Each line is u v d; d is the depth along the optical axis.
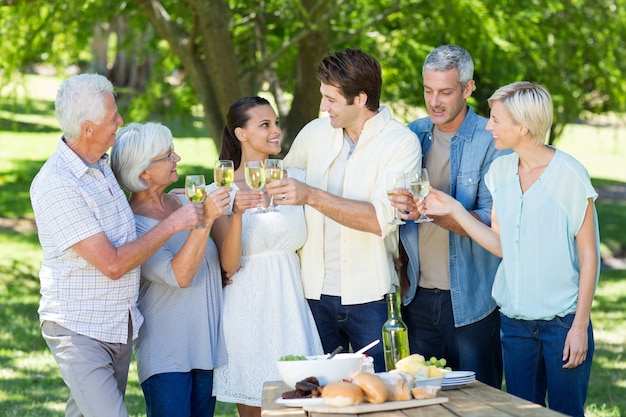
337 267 4.30
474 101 10.91
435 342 4.52
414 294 4.46
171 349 3.95
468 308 4.33
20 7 9.63
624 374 7.77
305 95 9.88
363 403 2.98
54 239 3.56
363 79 4.12
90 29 10.59
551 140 12.01
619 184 23.50
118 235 3.70
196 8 9.30
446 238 4.38
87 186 3.61
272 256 4.21
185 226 3.64
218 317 4.13
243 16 11.01
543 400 3.97
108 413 3.59
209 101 9.82
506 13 10.51
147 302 3.97
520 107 3.71
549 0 10.82
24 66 10.05
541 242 3.78
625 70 11.58
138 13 11.13
